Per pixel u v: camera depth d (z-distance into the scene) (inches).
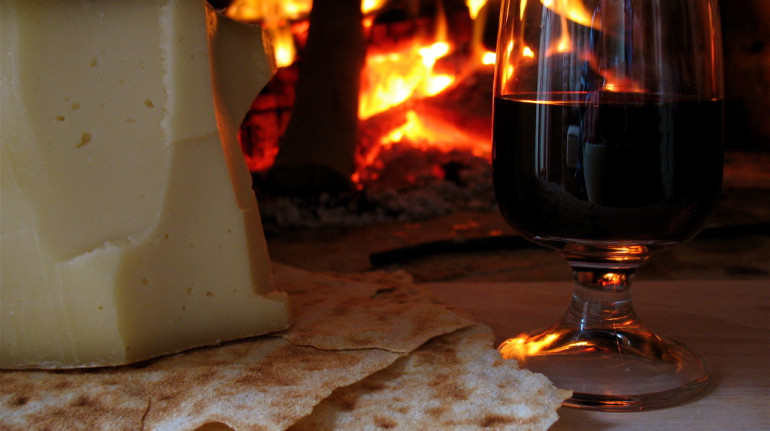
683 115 16.6
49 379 16.8
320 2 61.2
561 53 16.8
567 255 18.0
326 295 20.5
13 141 17.1
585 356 17.7
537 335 18.6
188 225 17.7
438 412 15.9
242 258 18.1
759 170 69.1
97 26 17.3
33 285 17.1
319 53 60.7
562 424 16.3
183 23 17.5
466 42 66.6
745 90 77.2
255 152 65.6
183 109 17.5
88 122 17.3
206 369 17.0
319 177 59.2
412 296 20.9
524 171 17.2
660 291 22.1
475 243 48.4
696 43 17.0
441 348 17.9
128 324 17.1
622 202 16.7
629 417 16.5
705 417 16.5
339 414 16.0
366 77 66.8
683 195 16.8
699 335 19.4
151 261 17.3
